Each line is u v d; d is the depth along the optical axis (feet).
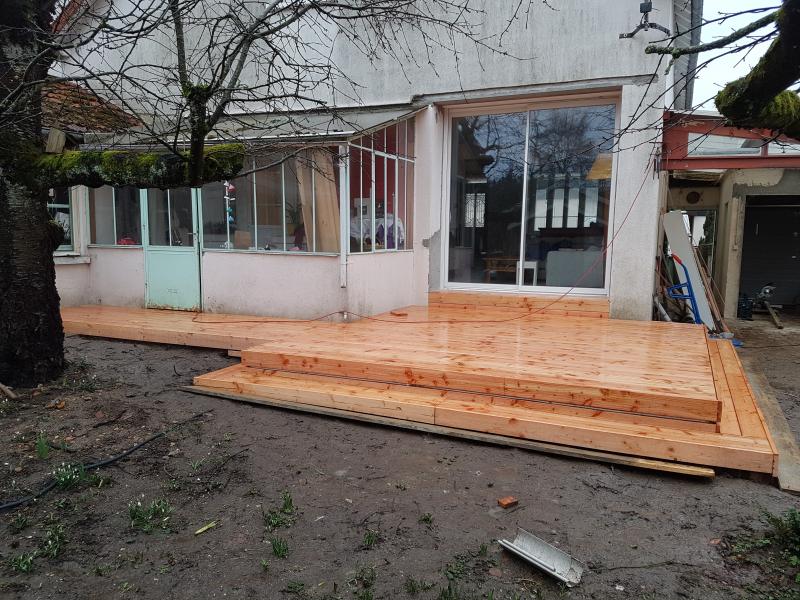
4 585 8.59
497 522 10.46
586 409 14.20
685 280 29.32
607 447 12.99
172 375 19.63
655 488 11.75
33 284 16.80
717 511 10.80
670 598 8.32
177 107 13.61
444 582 8.70
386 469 12.69
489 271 29.94
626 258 25.70
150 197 29.04
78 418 15.01
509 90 26.96
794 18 6.88
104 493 11.49
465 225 30.22
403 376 16.38
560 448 13.26
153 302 29.50
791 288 46.03
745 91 8.43
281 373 18.20
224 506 11.07
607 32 24.98
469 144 29.68
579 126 27.45
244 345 21.70
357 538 9.95
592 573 8.92
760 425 13.52
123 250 30.04
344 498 11.38
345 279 24.50
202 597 8.36
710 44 8.63
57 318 17.70
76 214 30.68
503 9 26.50
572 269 28.14
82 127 18.54
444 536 10.00
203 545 9.73
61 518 10.57
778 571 8.94
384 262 27.45
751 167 23.70
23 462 12.57
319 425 15.35
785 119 8.99
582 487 11.80
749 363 24.75
